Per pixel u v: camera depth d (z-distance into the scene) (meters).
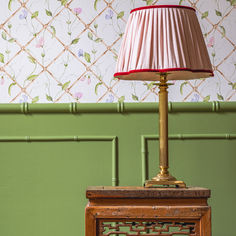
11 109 2.04
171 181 1.59
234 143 2.06
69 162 2.05
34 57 2.10
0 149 2.05
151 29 1.53
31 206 2.04
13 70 2.10
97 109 2.04
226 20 2.11
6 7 2.11
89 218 1.50
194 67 1.54
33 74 2.10
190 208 1.49
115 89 2.10
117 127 2.06
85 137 2.04
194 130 2.06
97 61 2.11
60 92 2.10
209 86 2.10
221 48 2.11
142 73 1.76
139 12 1.58
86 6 2.11
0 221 2.04
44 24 2.11
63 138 2.05
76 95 2.10
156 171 2.05
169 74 1.77
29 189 2.04
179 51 1.51
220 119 2.06
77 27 2.11
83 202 2.05
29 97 2.09
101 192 1.50
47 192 2.05
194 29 1.59
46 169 2.05
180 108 2.05
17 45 2.10
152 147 2.06
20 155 2.05
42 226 2.04
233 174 2.06
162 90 1.66
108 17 2.11
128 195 1.50
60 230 2.04
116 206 1.50
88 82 2.10
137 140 2.06
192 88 2.10
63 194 2.05
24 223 2.04
